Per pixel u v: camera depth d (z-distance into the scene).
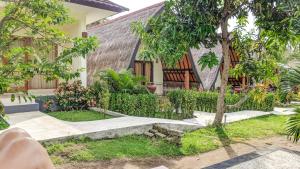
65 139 6.50
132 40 13.16
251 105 13.44
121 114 9.84
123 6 11.48
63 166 5.25
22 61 3.69
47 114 9.60
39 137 6.30
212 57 8.68
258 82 9.84
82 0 10.05
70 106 10.85
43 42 4.16
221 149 7.00
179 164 5.82
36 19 4.12
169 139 7.19
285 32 7.86
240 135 8.38
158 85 18.67
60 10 4.23
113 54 14.19
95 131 7.05
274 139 8.12
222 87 9.22
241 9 8.39
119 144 6.78
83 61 11.59
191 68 16.59
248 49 9.74
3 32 3.92
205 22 7.72
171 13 8.13
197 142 7.39
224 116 10.63
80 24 11.90
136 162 5.75
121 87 11.11
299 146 7.35
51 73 3.62
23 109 9.42
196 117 10.78
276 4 7.55
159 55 8.59
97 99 11.24
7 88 3.55
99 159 5.73
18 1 3.89
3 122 4.15
